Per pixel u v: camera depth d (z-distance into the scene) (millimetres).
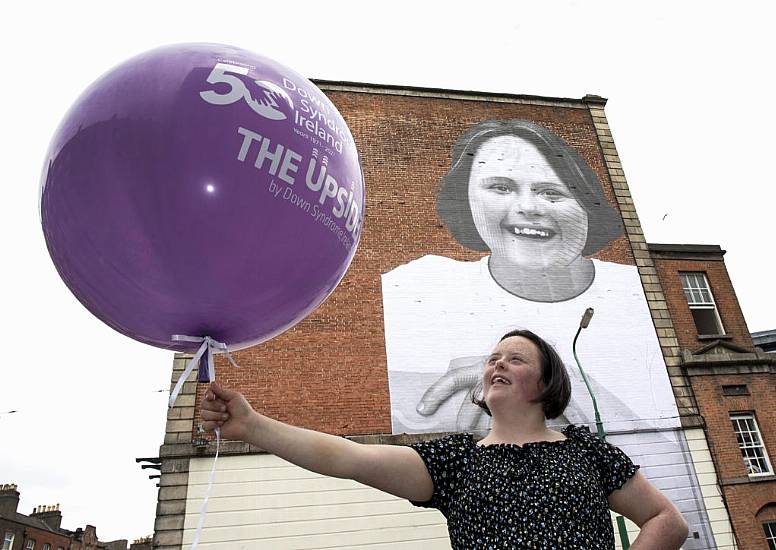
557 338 12320
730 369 12586
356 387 10914
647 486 1580
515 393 1735
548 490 1438
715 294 14078
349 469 1536
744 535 10547
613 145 15461
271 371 10773
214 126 1692
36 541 35906
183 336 1845
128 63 1851
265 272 1784
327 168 1915
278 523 9258
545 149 14930
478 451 1633
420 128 14430
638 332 12727
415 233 12969
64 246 1739
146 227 1634
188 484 9352
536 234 13562
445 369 11438
